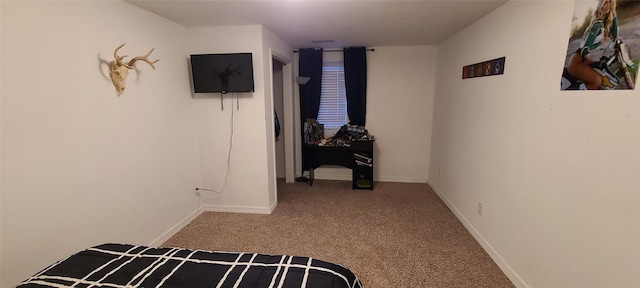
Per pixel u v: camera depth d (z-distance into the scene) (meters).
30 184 1.53
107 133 1.99
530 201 1.82
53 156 1.64
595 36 1.33
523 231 1.90
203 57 2.75
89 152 1.86
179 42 2.76
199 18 2.56
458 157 3.07
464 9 2.29
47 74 1.58
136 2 2.11
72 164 1.75
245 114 2.99
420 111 4.16
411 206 3.41
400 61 4.05
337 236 2.68
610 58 1.26
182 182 2.87
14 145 1.45
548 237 1.66
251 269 1.28
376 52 4.07
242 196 3.20
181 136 2.83
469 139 2.78
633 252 1.17
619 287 1.23
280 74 4.23
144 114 2.33
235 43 2.85
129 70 2.15
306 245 2.53
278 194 3.84
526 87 1.86
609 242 1.27
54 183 1.65
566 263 1.53
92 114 1.87
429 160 4.28
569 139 1.49
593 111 1.34
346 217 3.10
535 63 1.77
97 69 1.89
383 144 4.34
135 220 2.27
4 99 1.41
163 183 2.58
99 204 1.95
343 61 4.14
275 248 2.48
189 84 2.95
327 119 4.37
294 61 4.21
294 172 4.45
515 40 1.99
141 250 1.46
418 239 2.62
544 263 1.69
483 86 2.48
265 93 2.98
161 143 2.54
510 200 2.05
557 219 1.58
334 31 3.08
